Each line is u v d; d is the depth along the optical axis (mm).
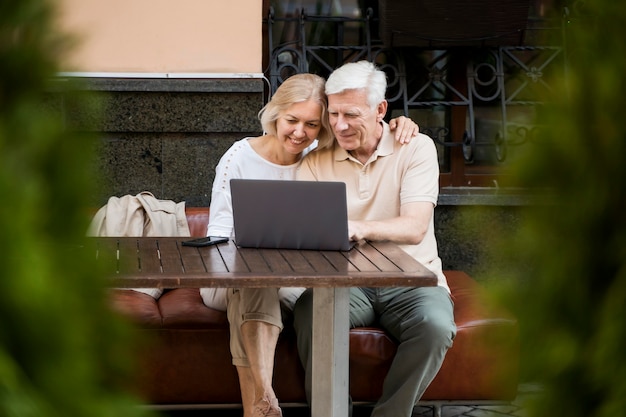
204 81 6266
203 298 4883
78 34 1395
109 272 1450
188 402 4762
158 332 4719
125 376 1451
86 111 1403
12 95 1369
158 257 4051
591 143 1479
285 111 4707
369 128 4723
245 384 4422
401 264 3951
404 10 6469
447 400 4742
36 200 1339
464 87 6762
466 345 4699
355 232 4395
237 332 4422
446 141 6770
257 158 4871
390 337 4656
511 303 1536
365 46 6688
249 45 6293
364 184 4820
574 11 1559
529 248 1523
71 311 1358
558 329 1511
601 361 1446
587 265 1490
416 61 6734
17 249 1299
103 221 5461
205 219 5656
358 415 5215
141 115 6254
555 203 1509
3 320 1298
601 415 1449
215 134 6328
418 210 4715
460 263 6266
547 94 1528
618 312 1441
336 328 3959
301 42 6637
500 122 6742
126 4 6188
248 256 4094
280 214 4219
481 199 6223
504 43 6590
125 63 6215
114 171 6285
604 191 1470
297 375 4703
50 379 1325
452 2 6465
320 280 3688
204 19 6242
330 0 6715
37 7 1359
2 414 1255
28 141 1359
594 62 1476
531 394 1583
